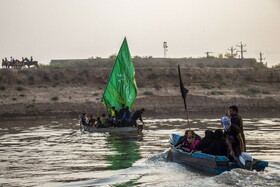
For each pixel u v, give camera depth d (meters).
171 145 16.20
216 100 51.38
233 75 62.06
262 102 52.38
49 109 46.56
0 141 22.95
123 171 13.70
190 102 50.47
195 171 13.16
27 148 19.91
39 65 69.00
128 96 29.88
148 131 26.58
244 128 27.38
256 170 11.87
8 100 48.25
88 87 54.19
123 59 29.62
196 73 59.84
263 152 16.81
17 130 29.55
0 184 12.12
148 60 76.00
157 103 49.59
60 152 18.36
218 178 11.24
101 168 14.34
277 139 21.27
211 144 13.12
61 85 54.41
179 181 11.82
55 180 12.55
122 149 18.83
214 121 33.84
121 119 27.27
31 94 50.47
